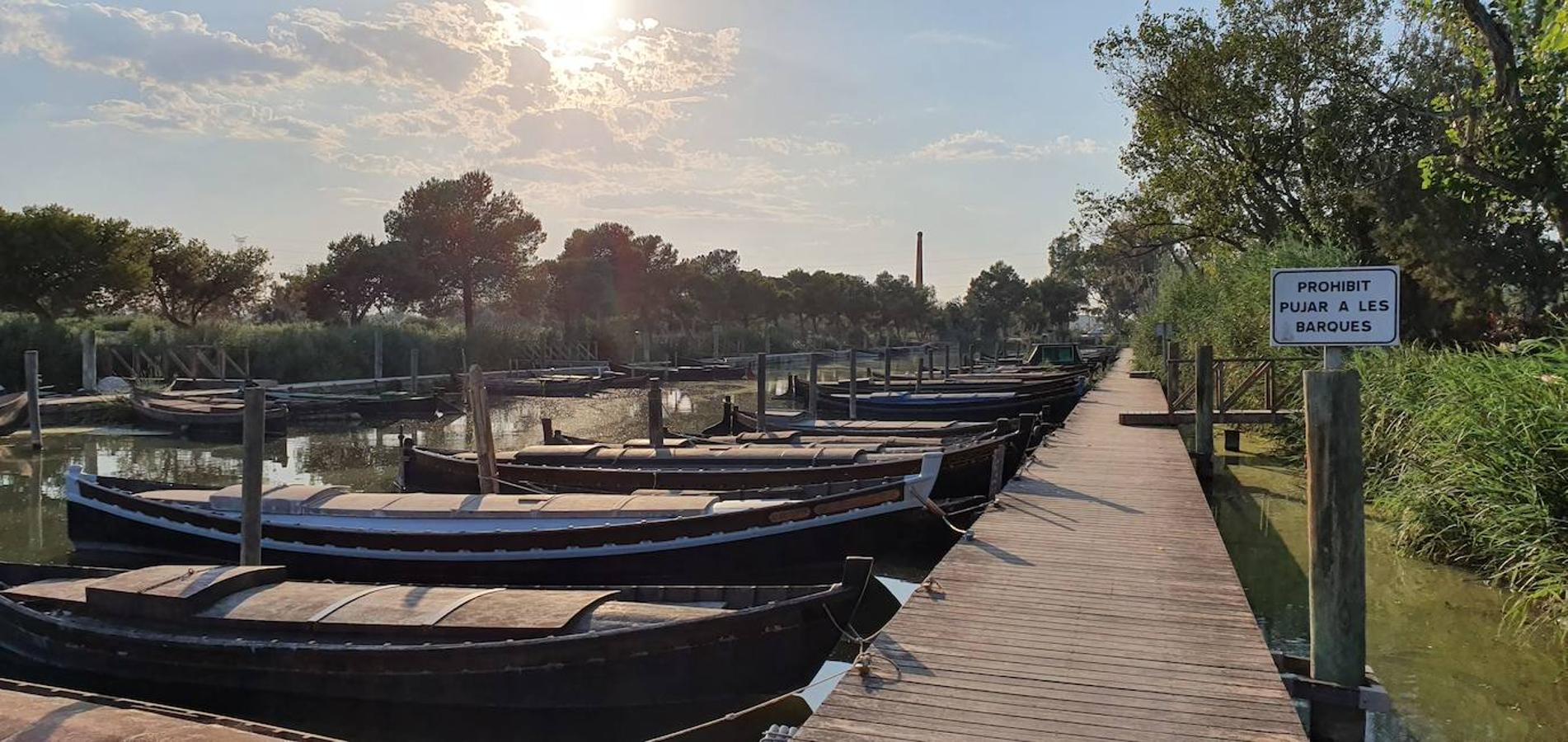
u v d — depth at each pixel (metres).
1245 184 29.12
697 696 8.04
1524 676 7.83
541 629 7.88
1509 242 16.06
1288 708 5.46
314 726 8.07
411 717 7.95
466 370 47.66
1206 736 5.12
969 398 28.56
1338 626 5.96
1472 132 14.33
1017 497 11.68
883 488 12.04
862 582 8.40
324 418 30.53
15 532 15.59
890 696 5.64
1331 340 5.92
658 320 75.06
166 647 8.28
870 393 32.47
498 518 12.23
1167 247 38.69
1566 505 9.03
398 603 8.43
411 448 17.92
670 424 32.16
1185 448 15.76
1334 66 27.05
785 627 8.18
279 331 44.75
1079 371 37.91
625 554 11.48
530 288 67.50
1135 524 10.23
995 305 101.31
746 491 13.35
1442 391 11.35
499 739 7.89
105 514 13.46
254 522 10.53
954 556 8.87
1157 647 6.45
